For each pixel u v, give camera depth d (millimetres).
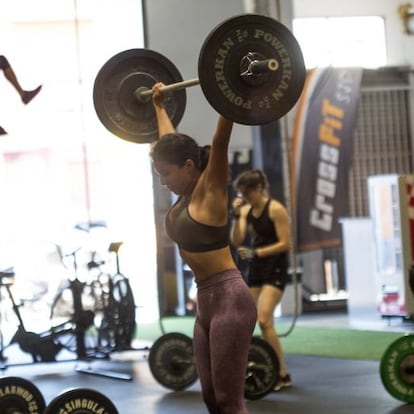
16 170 16719
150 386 8711
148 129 5355
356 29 17406
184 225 4363
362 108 17203
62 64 16469
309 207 15547
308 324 13977
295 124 15609
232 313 4273
